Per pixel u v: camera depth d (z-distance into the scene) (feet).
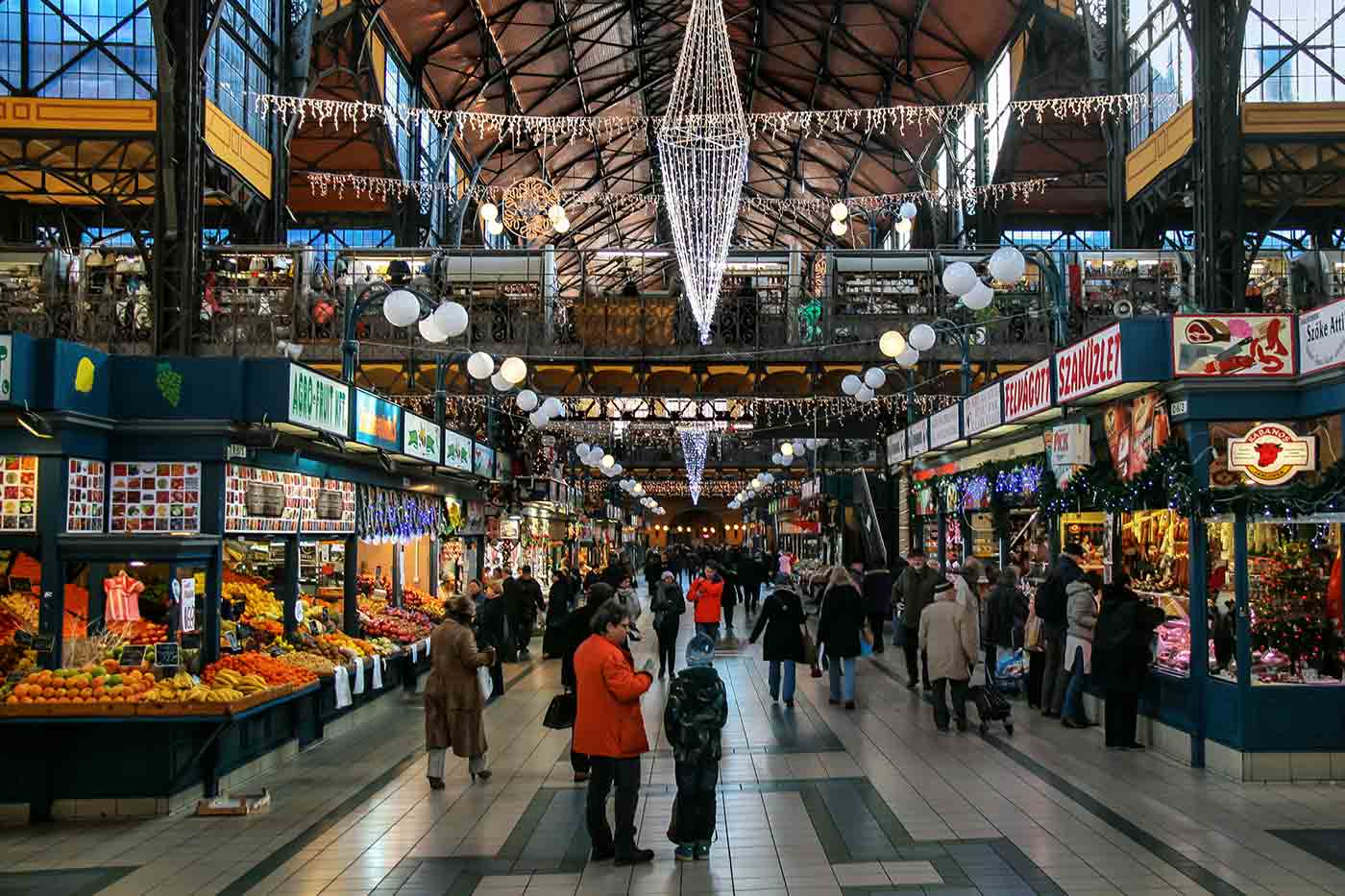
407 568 56.95
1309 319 28.02
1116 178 88.48
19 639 27.91
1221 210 54.75
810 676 50.75
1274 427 28.55
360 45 86.48
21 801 25.16
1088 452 34.22
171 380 30.04
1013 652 42.11
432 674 28.76
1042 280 72.33
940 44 97.04
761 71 116.06
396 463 46.96
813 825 23.76
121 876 20.81
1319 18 77.46
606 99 122.31
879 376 55.21
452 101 107.86
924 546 63.52
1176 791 26.30
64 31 77.51
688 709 21.62
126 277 72.23
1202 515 28.14
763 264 77.82
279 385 30.25
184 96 47.37
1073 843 21.88
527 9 95.61
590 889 19.69
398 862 21.58
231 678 28.19
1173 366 28.66
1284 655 27.53
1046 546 43.09
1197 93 56.03
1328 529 27.99
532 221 81.76
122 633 28.68
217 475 30.32
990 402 43.01
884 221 132.87
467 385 74.08
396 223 99.35
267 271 73.82
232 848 22.72
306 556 42.75
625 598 40.73
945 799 25.89
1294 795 25.73
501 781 29.19
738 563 119.75
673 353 71.77
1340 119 76.89
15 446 27.55
